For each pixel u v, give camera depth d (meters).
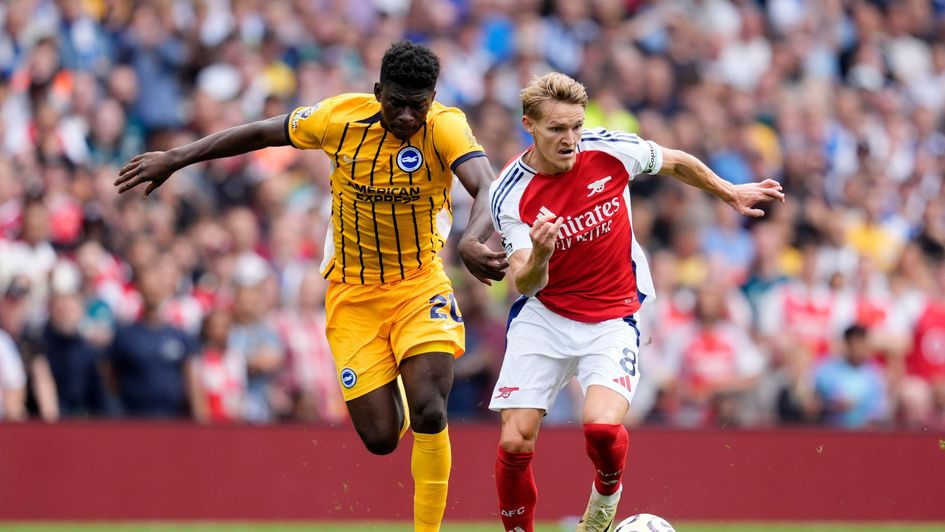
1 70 39.91
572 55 46.56
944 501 33.00
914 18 53.41
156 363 33.31
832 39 51.28
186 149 20.09
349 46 44.75
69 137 38.34
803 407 37.81
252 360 34.34
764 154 45.78
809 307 40.09
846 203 45.91
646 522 20.17
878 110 49.72
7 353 32.50
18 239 34.50
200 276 36.06
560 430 32.47
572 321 20.05
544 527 31.31
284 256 37.28
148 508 31.27
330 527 30.81
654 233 40.81
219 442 31.64
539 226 17.53
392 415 20.72
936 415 40.00
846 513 32.72
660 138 44.62
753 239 41.75
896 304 41.75
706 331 37.47
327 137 19.77
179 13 42.75
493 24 46.53
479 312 35.91
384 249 20.33
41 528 29.73
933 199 47.81
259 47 43.50
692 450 31.95
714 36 48.78
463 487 31.83
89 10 41.28
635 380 19.70
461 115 19.67
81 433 31.19
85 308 33.78
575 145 18.84
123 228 36.16
